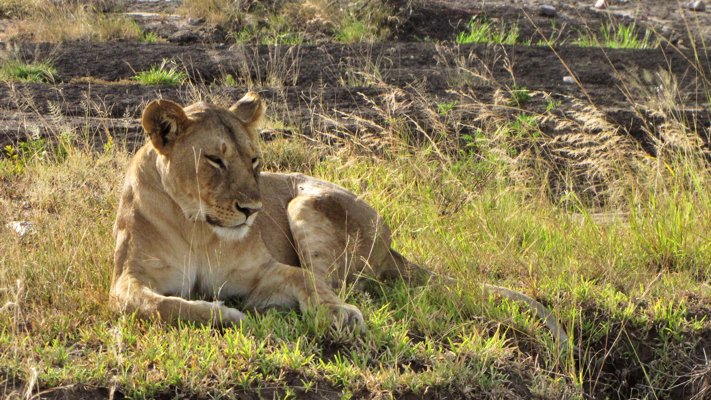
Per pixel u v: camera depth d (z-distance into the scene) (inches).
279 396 300.8
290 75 791.7
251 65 821.9
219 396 295.4
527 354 353.7
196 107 344.5
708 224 469.7
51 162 546.3
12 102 682.2
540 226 479.8
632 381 375.6
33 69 776.9
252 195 335.9
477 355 336.5
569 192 562.9
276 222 387.5
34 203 475.5
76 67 810.2
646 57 896.3
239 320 332.2
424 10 1047.0
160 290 351.6
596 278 422.3
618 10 1174.3
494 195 518.0
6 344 312.3
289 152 570.9
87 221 430.3
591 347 376.8
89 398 290.7
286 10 1019.9
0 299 349.1
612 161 521.3
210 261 355.3
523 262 427.2
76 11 989.8
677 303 400.5
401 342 333.1
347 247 386.3
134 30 955.3
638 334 382.9
